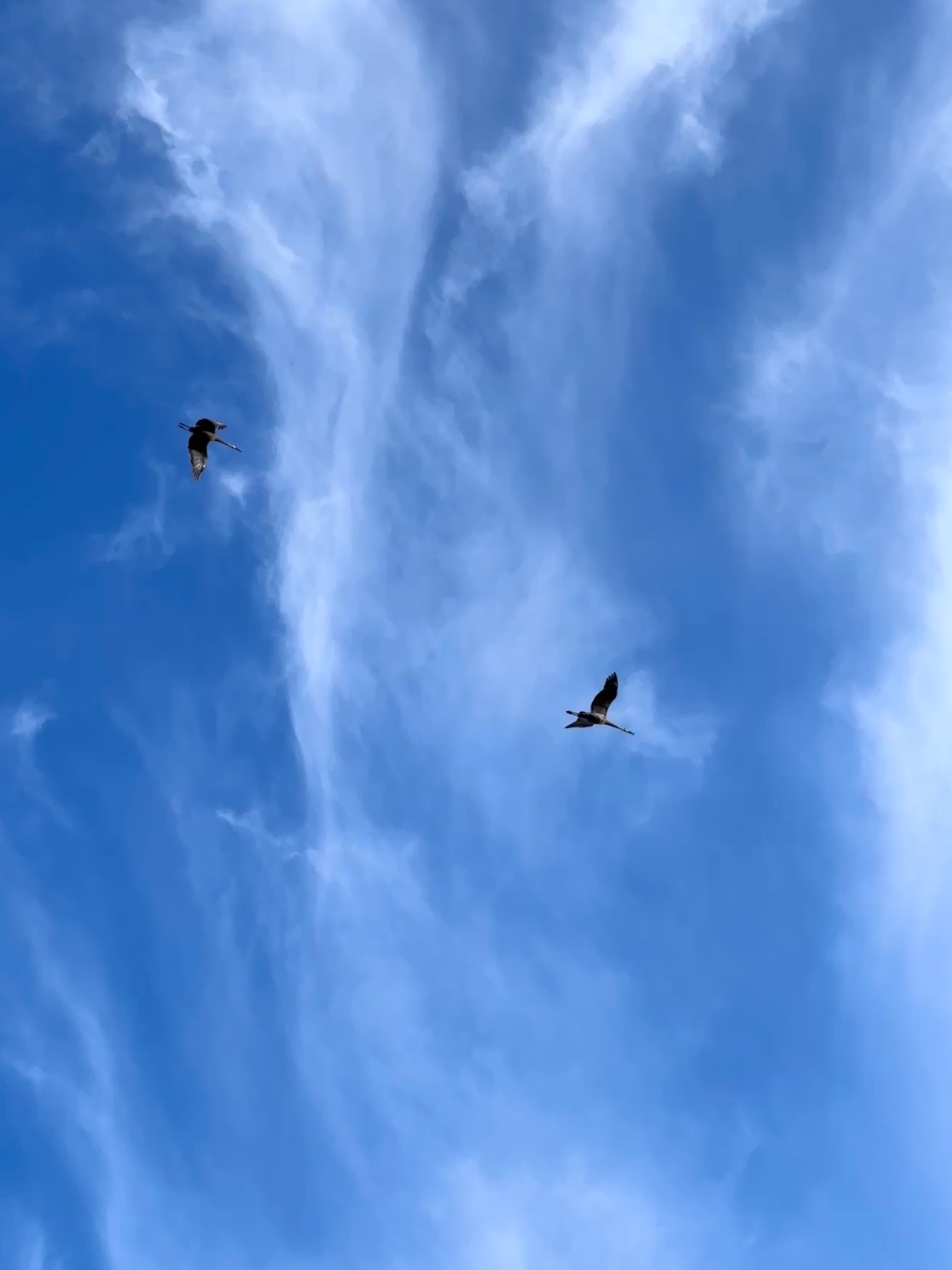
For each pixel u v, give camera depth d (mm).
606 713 47062
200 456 48469
